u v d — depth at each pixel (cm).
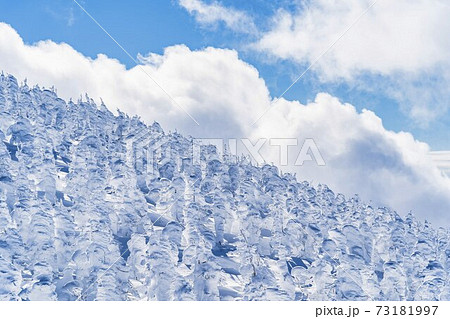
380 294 4159
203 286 3641
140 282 3991
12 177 5228
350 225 5241
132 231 5234
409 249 5322
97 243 4044
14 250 3884
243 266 4306
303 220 5831
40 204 4481
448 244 5316
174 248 4050
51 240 4153
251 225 5325
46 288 3438
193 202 5572
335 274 4400
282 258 4472
